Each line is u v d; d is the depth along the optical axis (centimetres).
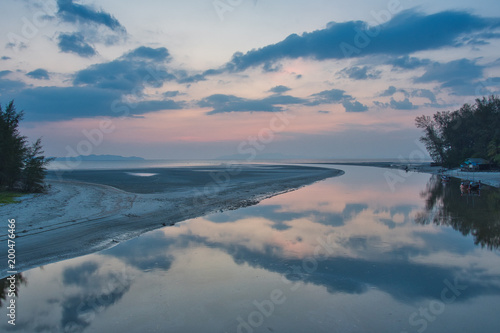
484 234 1419
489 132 6681
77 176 5128
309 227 1567
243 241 1302
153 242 1270
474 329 651
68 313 709
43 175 2658
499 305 752
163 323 671
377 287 855
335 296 802
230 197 2623
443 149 8312
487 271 966
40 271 948
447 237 1365
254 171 7362
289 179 4884
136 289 834
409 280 900
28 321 671
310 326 663
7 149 2361
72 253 1109
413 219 1773
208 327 655
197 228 1523
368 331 647
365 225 1619
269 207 2183
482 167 6194
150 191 2839
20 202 1995
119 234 1369
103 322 672
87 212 1745
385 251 1170
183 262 1043
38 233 1303
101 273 940
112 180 4197
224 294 809
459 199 2620
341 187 3772
